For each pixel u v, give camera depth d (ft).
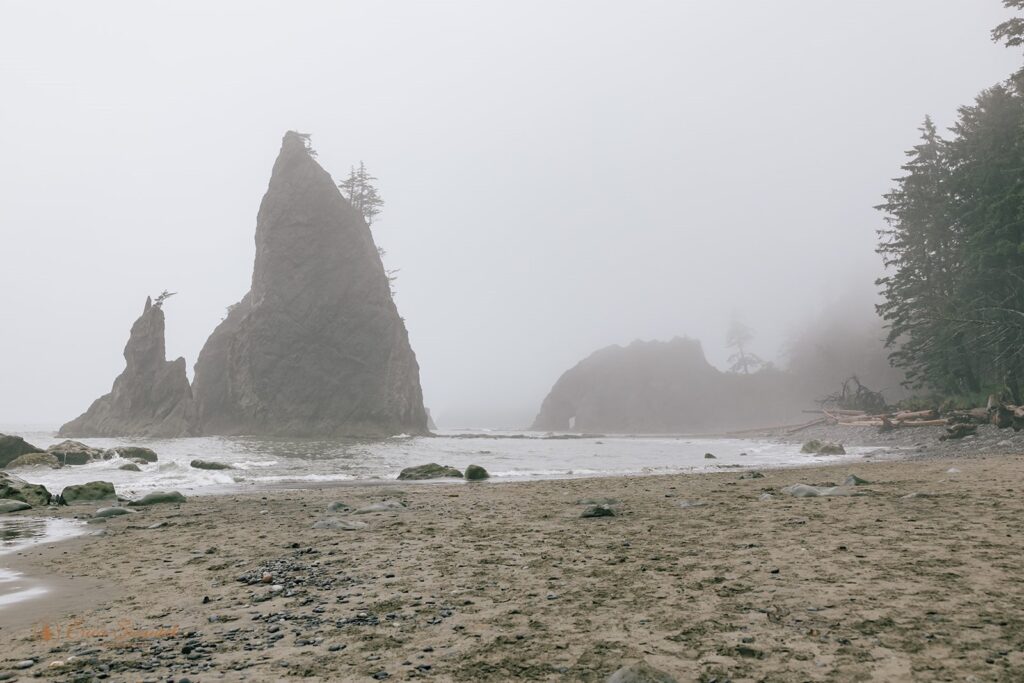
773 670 14.71
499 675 15.24
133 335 273.33
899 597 19.84
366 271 294.46
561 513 43.62
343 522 40.32
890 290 181.47
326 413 272.92
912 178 172.76
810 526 32.86
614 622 19.13
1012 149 141.38
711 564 25.91
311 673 15.79
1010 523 30.66
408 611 21.42
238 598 24.07
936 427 140.36
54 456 110.63
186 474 91.71
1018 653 14.96
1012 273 140.36
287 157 297.53
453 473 85.56
